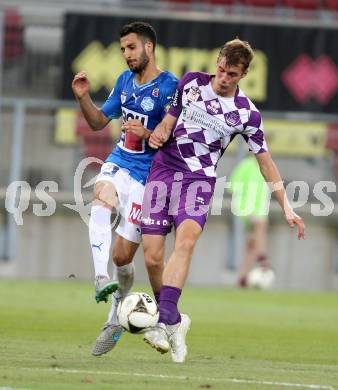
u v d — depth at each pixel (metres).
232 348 33.06
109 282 26.62
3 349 29.56
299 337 37.75
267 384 23.33
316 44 68.25
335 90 68.50
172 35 67.50
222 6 70.69
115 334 28.03
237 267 68.88
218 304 52.56
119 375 24.00
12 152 67.31
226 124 27.66
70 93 67.62
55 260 68.31
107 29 67.19
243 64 27.03
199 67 67.69
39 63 69.62
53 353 28.94
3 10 69.19
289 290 68.50
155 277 28.03
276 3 72.88
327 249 69.94
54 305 47.88
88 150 67.62
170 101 28.56
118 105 29.27
